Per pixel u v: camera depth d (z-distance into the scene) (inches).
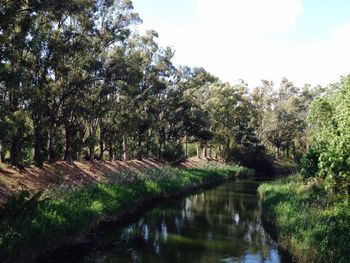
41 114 1164.5
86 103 1346.0
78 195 889.5
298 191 1090.7
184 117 2249.0
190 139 2741.1
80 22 1151.0
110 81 1299.2
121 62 1248.2
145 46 1798.7
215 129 2849.4
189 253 745.0
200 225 1000.9
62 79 1162.0
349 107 648.4
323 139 806.5
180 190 1611.7
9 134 813.2
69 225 725.3
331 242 611.8
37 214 671.8
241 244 816.3
